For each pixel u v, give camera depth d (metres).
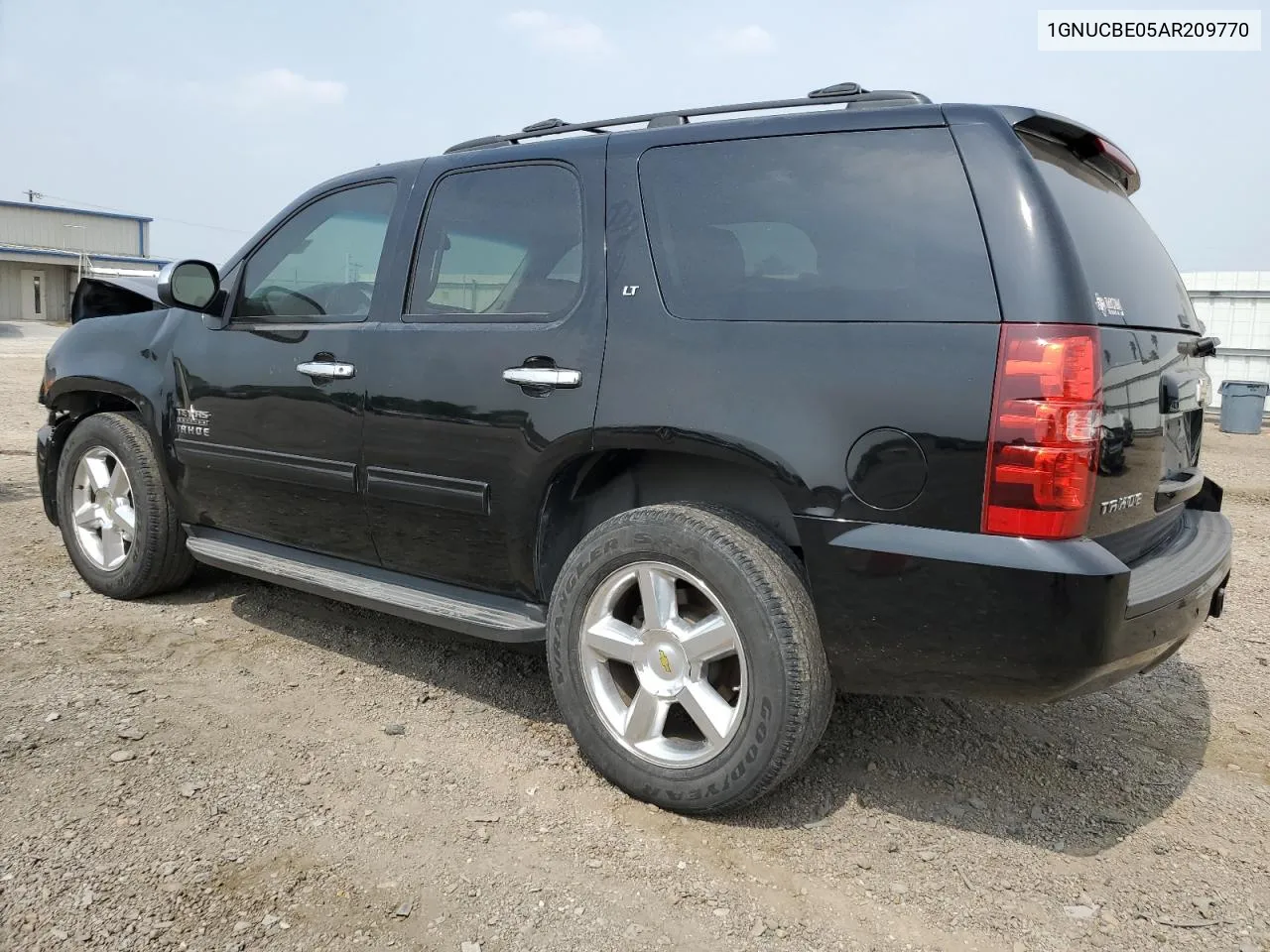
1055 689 2.17
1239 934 2.18
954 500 2.17
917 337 2.24
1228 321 14.61
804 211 2.48
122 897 2.15
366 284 3.36
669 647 2.56
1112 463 2.23
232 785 2.67
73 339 4.42
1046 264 2.15
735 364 2.46
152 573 4.15
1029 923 2.21
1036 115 2.33
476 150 3.24
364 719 3.16
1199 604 2.51
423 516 3.12
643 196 2.75
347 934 2.07
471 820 2.55
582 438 2.69
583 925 2.14
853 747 3.07
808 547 2.34
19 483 7.10
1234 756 3.11
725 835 2.53
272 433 3.50
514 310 2.94
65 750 2.82
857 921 2.20
